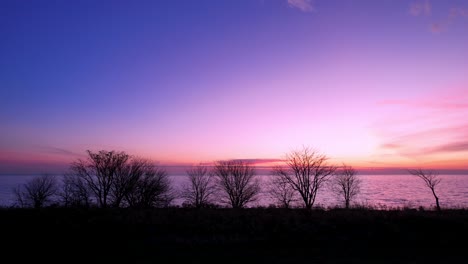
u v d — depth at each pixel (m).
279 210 30.22
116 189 44.38
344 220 22.98
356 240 19.19
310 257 16.16
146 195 44.50
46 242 19.09
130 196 44.62
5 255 16.77
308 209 29.64
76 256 16.61
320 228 21.52
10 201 91.00
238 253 16.89
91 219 24.22
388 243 18.45
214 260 15.73
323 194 100.62
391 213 25.31
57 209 30.09
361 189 177.50
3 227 22.23
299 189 44.31
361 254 16.59
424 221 21.94
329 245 18.30
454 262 15.06
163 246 18.28
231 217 25.17
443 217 22.50
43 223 23.31
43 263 15.54
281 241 19.03
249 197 52.22
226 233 21.00
